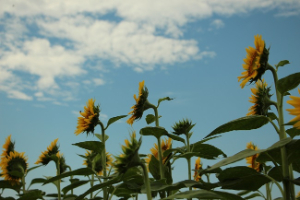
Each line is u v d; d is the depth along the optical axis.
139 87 2.97
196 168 3.35
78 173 2.76
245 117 2.36
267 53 2.38
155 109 2.97
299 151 2.28
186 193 2.21
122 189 2.86
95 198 2.89
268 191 3.04
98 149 2.92
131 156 2.13
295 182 2.21
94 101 3.10
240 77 2.49
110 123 3.06
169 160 2.97
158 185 2.44
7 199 3.35
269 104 2.49
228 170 2.37
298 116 2.08
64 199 3.05
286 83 2.28
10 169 3.54
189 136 3.12
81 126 3.06
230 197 2.29
